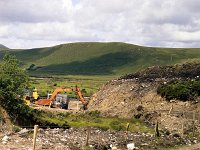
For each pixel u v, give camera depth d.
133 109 72.88
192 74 88.31
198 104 67.94
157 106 71.56
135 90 81.88
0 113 51.81
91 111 79.19
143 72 99.75
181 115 61.44
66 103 102.81
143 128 54.53
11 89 56.56
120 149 36.53
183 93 71.00
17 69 58.62
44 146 31.92
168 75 90.69
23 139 34.31
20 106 56.91
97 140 38.62
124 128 53.66
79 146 34.28
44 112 70.06
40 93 154.12
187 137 48.16
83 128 47.38
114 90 87.94
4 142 32.09
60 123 58.94
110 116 73.00
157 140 43.03
